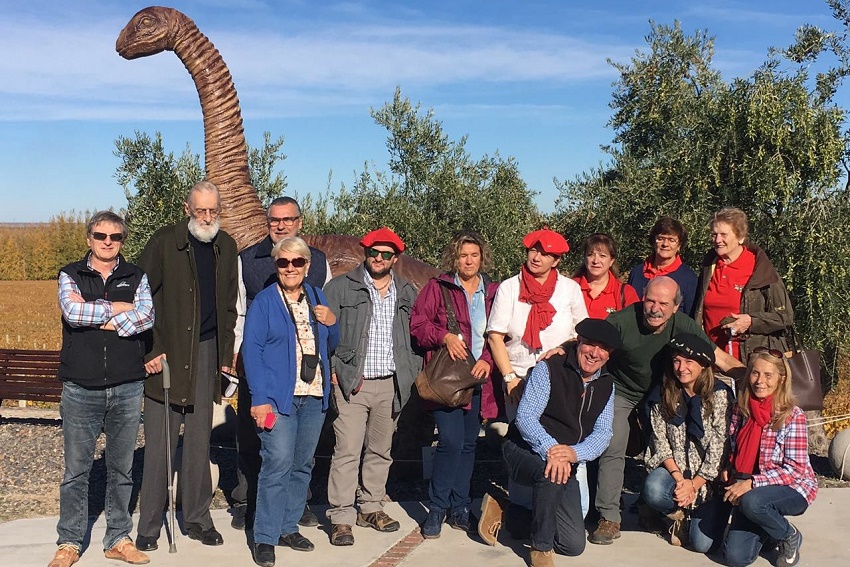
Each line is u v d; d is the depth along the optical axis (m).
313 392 5.10
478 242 5.63
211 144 8.63
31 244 71.62
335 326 5.27
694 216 10.18
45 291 51.97
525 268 5.54
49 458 8.02
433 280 5.60
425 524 5.48
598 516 5.79
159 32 8.57
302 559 5.04
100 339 4.74
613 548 5.30
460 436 5.43
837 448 7.16
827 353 9.84
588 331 4.92
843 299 9.34
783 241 9.58
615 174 12.98
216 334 5.24
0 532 5.53
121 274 4.81
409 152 11.66
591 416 5.04
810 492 4.93
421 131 11.66
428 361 5.46
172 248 5.07
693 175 10.38
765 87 9.80
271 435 4.96
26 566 4.85
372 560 5.04
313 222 11.94
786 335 6.17
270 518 4.93
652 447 5.45
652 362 5.39
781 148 9.80
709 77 12.77
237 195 8.64
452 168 11.50
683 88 12.66
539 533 4.84
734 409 5.21
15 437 8.98
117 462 4.90
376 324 5.48
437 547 5.28
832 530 5.64
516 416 5.12
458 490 5.63
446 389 5.24
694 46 13.00
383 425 5.57
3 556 5.03
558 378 5.05
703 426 5.22
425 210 11.48
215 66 8.66
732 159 10.14
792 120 9.77
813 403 6.02
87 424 4.80
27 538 5.39
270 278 5.56
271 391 4.95
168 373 4.91
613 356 5.50
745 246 5.88
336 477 5.38
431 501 5.47
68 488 4.81
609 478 5.45
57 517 5.93
